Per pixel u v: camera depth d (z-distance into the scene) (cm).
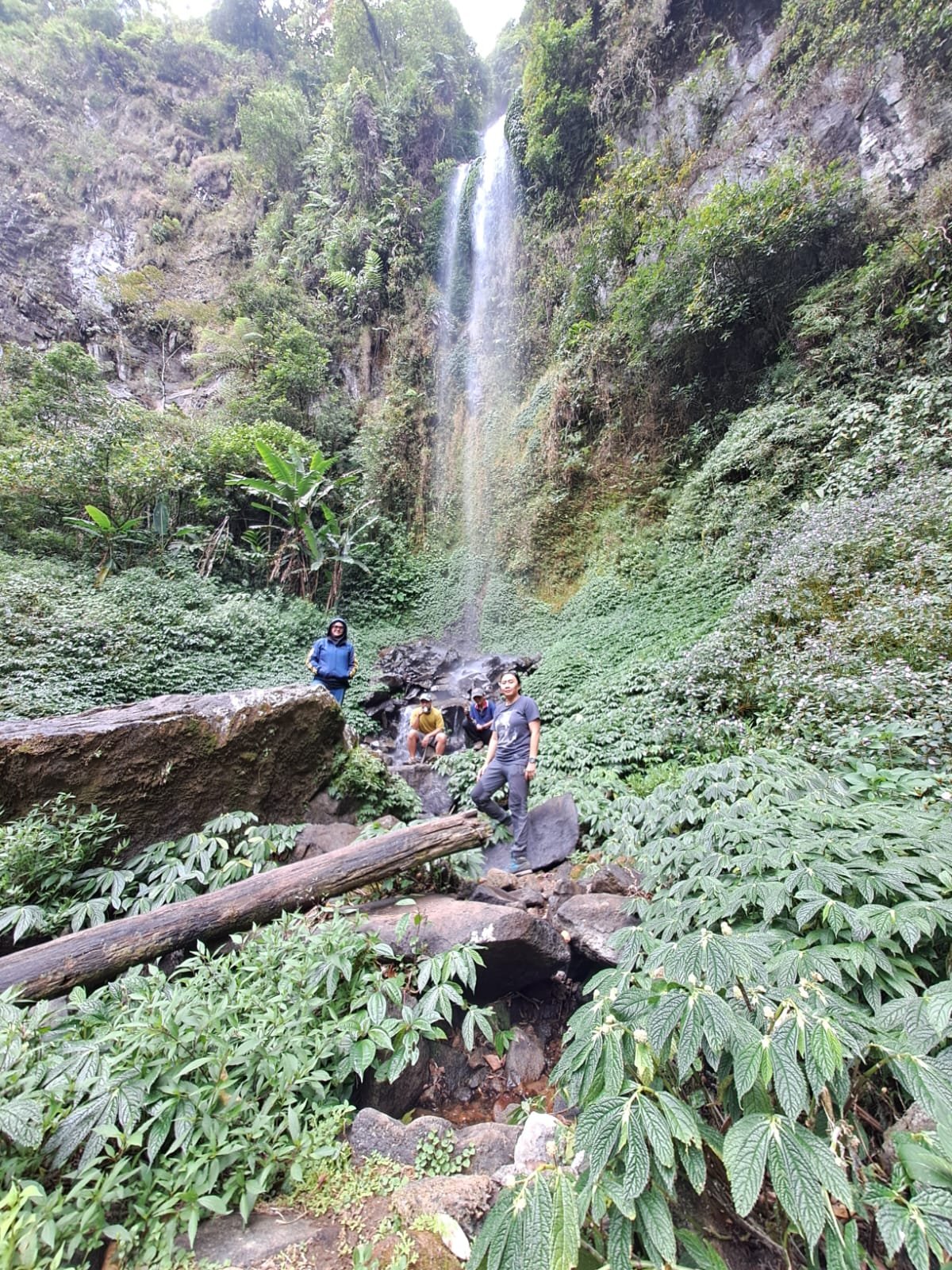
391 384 1305
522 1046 226
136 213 1789
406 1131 164
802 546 513
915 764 319
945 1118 117
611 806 392
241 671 759
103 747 308
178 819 329
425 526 1215
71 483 831
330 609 1028
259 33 2309
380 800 419
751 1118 124
